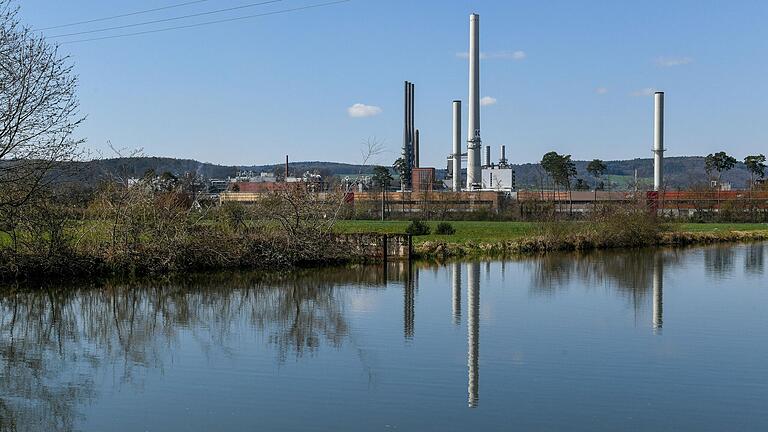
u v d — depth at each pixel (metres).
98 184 31.95
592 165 161.38
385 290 28.09
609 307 23.89
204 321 21.05
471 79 114.62
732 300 25.80
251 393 13.55
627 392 13.62
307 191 39.66
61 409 12.67
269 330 19.62
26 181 27.09
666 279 32.91
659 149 118.62
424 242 47.91
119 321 21.08
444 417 12.14
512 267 38.38
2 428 11.72
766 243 62.50
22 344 17.86
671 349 17.27
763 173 148.00
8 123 26.06
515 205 97.50
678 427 11.74
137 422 11.97
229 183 106.00
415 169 137.62
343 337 18.58
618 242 55.41
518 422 11.91
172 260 32.03
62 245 29.19
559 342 18.05
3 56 26.06
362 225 70.44
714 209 103.62
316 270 35.47
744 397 13.37
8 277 28.50
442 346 17.50
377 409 12.56
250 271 34.22
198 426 11.74
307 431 11.49
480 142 117.25
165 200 33.28
